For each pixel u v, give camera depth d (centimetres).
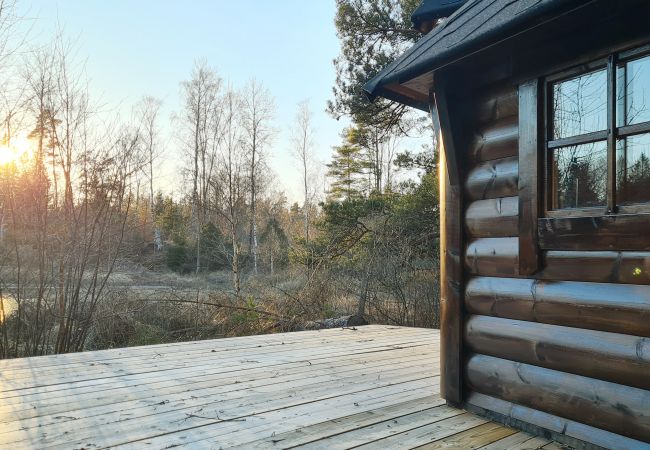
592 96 237
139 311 784
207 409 293
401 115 1238
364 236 1097
